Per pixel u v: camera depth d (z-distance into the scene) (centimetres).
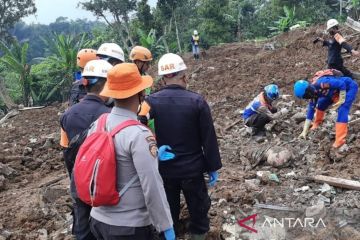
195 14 3928
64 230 511
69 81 2844
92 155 280
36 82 2914
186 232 468
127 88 288
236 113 1003
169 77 391
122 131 284
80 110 368
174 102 384
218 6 3731
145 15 3725
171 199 407
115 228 288
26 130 1234
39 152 883
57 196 602
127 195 287
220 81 1448
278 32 3030
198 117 383
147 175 277
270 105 761
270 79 1278
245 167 632
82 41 2927
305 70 1270
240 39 3903
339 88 604
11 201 618
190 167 390
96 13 3834
